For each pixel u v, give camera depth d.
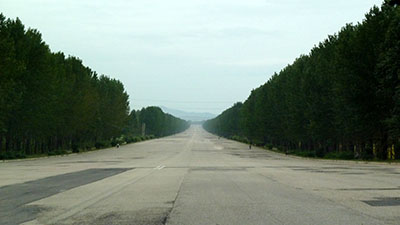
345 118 40.31
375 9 38.66
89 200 11.18
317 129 46.47
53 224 7.90
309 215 8.66
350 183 15.75
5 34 38.34
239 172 22.27
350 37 40.00
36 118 45.25
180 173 21.47
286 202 10.62
